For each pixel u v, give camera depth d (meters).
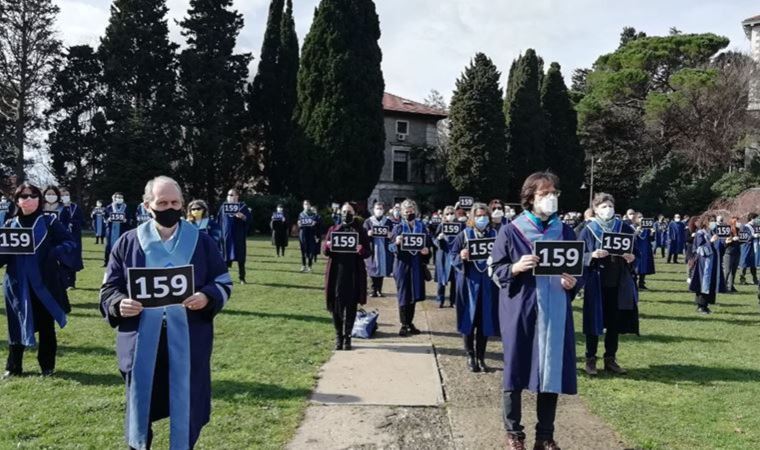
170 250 3.80
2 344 7.76
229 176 42.47
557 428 5.29
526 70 46.19
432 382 6.54
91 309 10.33
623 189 49.38
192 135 40.41
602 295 7.12
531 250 4.57
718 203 36.25
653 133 47.62
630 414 5.68
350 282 7.95
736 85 42.22
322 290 13.52
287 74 43.00
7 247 6.15
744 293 16.05
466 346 7.11
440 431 5.16
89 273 15.30
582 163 48.56
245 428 5.08
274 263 19.66
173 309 3.72
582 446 4.88
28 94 41.34
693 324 10.69
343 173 37.78
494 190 41.62
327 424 5.25
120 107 40.62
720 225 15.45
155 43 41.34
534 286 4.52
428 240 9.14
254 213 36.50
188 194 41.56
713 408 5.88
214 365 6.97
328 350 7.86
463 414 5.56
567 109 48.66
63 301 6.50
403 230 9.16
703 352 8.35
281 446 4.75
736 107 42.16
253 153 44.59
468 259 6.91
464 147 41.81
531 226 4.64
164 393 3.81
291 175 40.25
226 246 14.31
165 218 3.81
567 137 48.38
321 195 38.16
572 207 47.97
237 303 11.42
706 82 43.78
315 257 18.53
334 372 6.85
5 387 6.05
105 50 41.25
